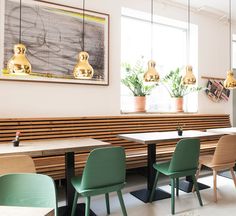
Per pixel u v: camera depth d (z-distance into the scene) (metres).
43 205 1.45
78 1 3.97
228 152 3.14
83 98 4.05
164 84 5.22
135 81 4.54
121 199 2.38
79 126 3.84
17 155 2.08
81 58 2.84
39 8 3.62
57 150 2.44
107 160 2.22
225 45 5.93
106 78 4.23
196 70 5.47
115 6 4.36
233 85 3.94
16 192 1.48
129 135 3.51
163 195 3.30
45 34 3.67
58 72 3.78
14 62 2.38
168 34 5.49
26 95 3.59
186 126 4.91
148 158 3.42
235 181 3.30
